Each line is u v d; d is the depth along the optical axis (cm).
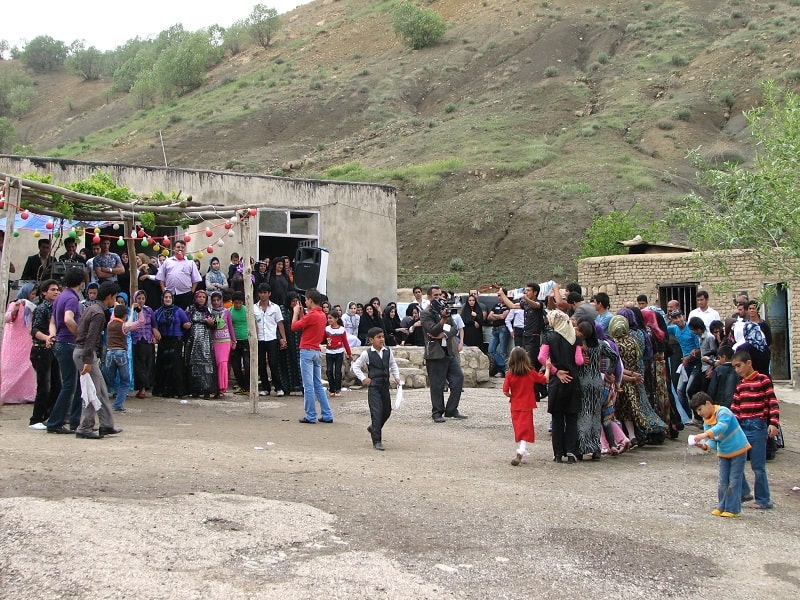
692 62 8119
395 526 710
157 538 619
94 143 9175
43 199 1311
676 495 902
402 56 10238
